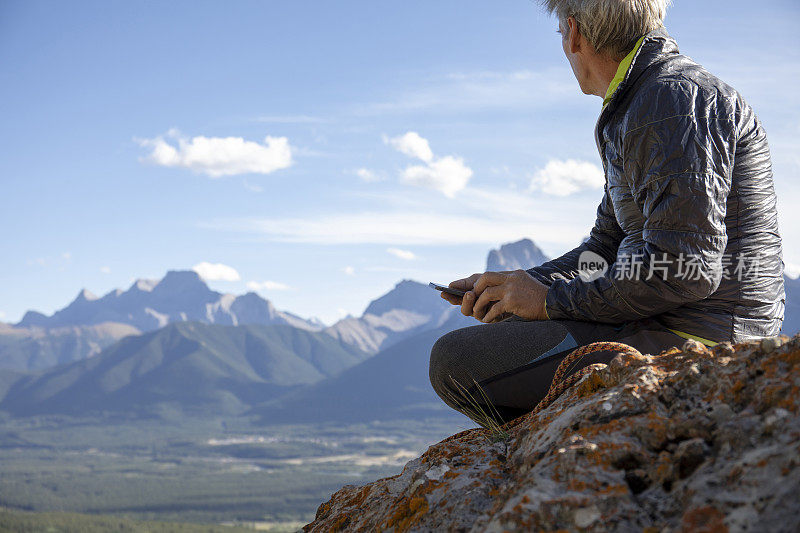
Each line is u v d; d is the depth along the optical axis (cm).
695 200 224
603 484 151
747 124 242
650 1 260
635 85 251
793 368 158
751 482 130
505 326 260
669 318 245
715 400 167
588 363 235
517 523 145
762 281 241
